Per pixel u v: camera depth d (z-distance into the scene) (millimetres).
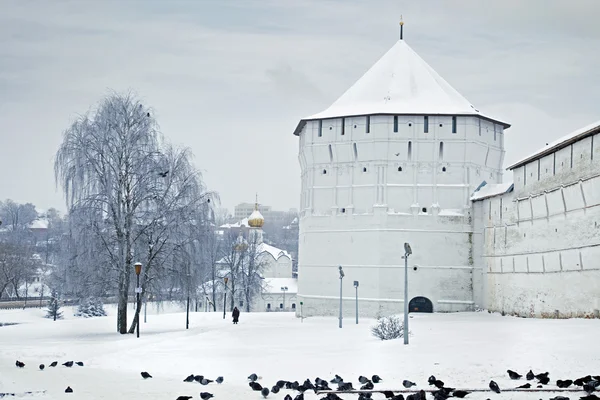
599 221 42031
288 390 23516
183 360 31234
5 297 125875
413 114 68500
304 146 73812
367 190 69000
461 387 22609
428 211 67938
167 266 50188
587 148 43719
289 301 134875
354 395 22250
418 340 35375
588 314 43344
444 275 67125
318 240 71562
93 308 91750
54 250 50750
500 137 72750
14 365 28938
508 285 58625
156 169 50250
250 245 118438
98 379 25625
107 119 49750
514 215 57312
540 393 21031
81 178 48156
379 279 67250
